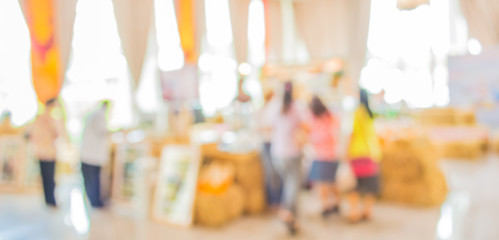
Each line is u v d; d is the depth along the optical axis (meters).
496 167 6.13
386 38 7.16
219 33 6.85
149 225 3.82
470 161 6.73
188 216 3.72
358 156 3.56
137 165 4.42
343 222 3.70
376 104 5.82
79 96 5.91
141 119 5.27
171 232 3.59
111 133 4.93
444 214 3.82
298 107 3.43
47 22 3.74
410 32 7.31
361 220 3.75
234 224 3.77
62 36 3.74
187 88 5.02
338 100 6.57
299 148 3.39
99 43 5.28
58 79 3.89
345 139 3.65
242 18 7.07
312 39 8.04
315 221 3.76
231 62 6.99
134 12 4.23
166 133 4.72
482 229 3.32
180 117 4.79
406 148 4.31
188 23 5.72
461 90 7.71
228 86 6.72
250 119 4.71
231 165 4.08
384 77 7.24
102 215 4.19
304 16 8.12
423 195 4.15
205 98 6.42
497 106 7.48
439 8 6.91
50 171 4.48
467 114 7.62
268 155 4.02
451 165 6.37
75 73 5.50
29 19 3.72
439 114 7.70
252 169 4.12
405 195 4.26
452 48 6.95
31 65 3.88
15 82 5.33
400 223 3.62
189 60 5.70
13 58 5.12
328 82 6.86
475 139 6.98
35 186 5.34
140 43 4.23
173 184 4.00
